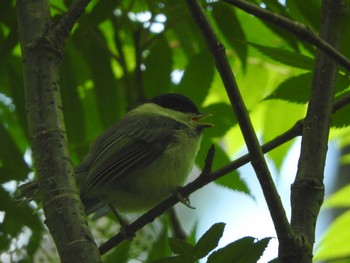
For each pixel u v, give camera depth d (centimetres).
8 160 774
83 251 475
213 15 880
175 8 935
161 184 850
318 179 584
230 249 510
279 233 516
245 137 524
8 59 870
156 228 796
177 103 913
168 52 962
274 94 712
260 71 1018
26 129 854
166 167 852
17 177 752
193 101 916
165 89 958
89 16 812
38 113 545
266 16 507
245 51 875
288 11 798
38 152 530
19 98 859
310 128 611
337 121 688
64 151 529
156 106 917
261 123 1027
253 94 1017
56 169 518
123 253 753
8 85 882
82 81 990
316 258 750
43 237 751
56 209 499
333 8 656
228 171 632
